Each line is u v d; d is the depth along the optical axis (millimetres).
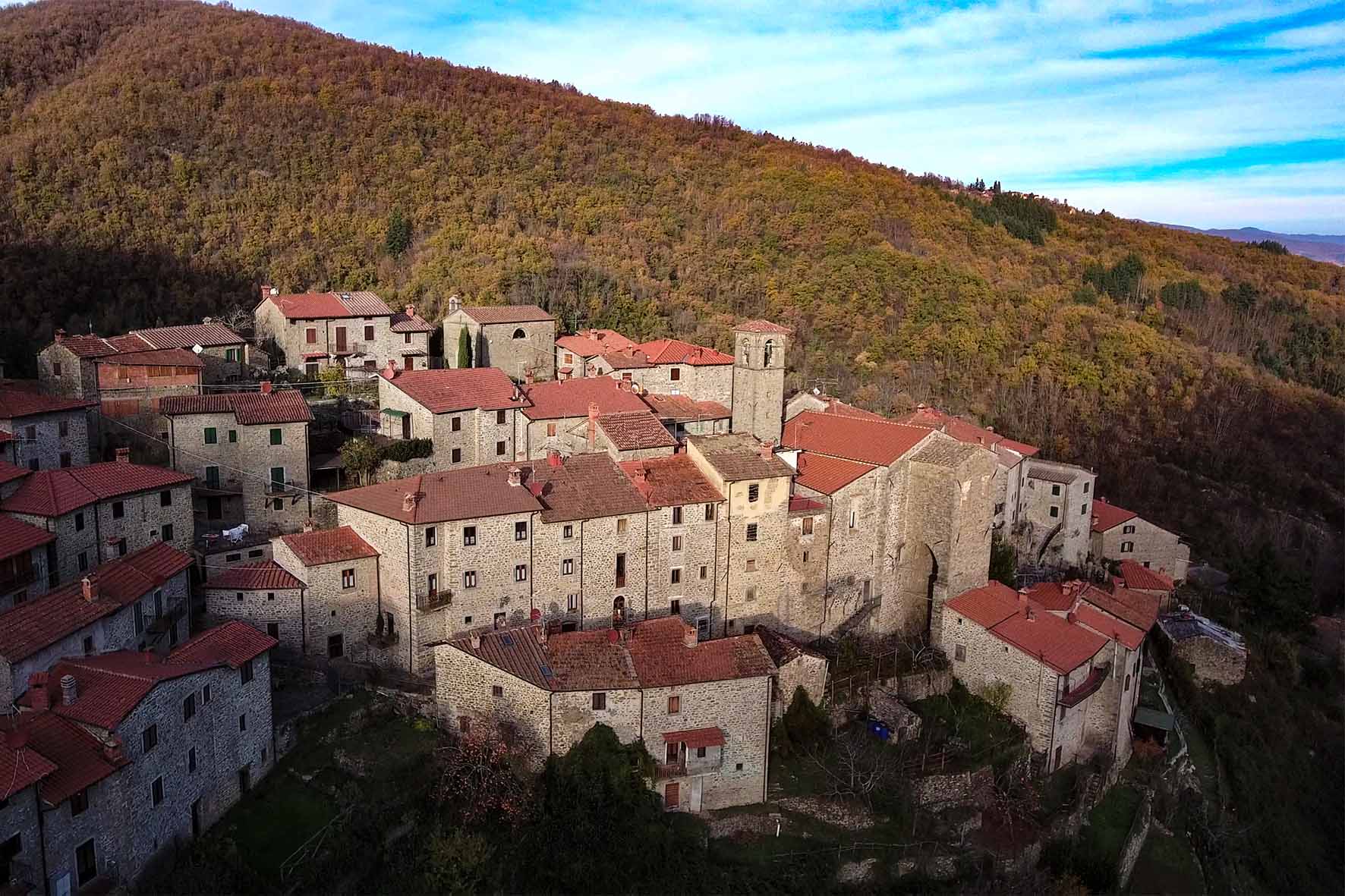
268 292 109000
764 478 72125
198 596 66375
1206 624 97250
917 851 60188
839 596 77938
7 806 38219
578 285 135250
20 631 48344
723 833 59156
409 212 148750
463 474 69000
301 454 79375
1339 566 131000
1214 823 77312
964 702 75250
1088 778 72188
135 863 44875
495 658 58219
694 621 71688
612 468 72312
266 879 47906
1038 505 104312
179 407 75938
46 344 99500
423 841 52844
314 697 60875
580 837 54156
